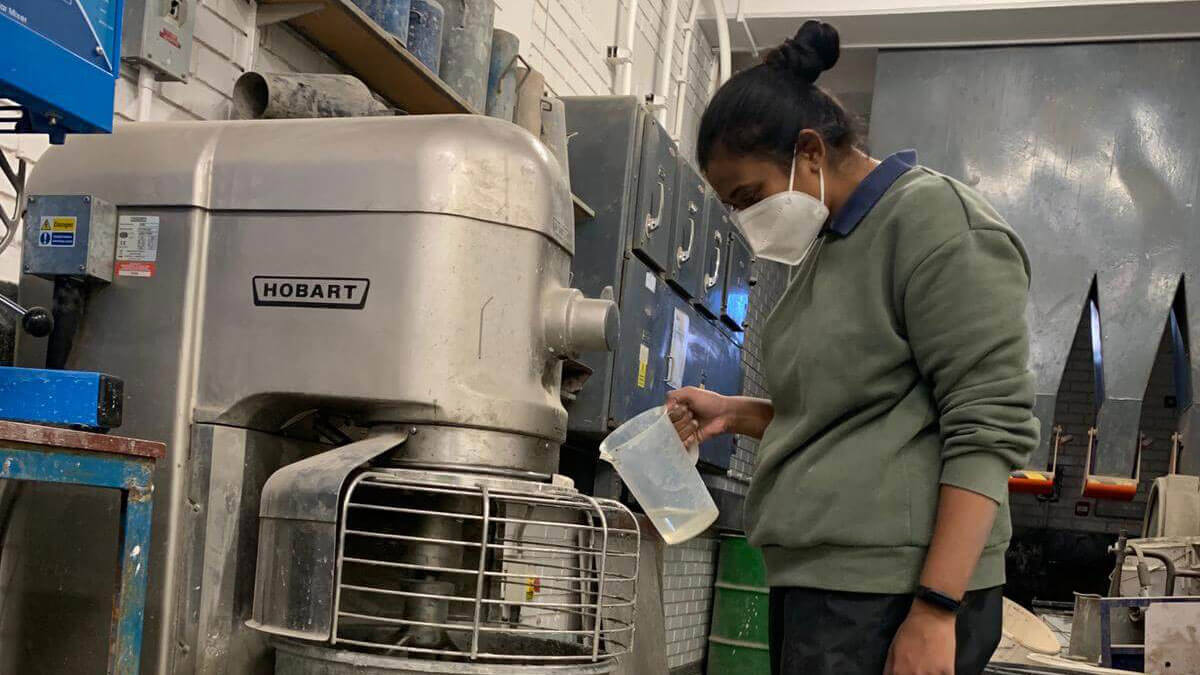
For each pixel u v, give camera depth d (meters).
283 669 1.36
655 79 5.14
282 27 2.49
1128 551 3.78
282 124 1.59
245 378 1.51
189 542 1.49
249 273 1.52
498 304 1.49
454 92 2.67
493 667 1.29
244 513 1.53
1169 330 7.66
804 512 1.27
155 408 1.52
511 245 1.50
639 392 3.29
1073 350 7.94
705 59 5.75
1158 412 7.66
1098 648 3.43
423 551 1.50
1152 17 5.18
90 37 1.28
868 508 1.24
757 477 1.37
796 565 1.30
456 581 1.52
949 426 1.20
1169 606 2.97
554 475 1.59
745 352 5.53
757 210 1.33
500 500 1.44
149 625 1.47
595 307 1.54
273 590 1.34
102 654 1.48
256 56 2.40
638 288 3.25
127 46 1.99
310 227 1.50
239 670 1.50
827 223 1.35
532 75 3.01
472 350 1.46
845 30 5.59
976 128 5.61
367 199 1.48
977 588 1.24
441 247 1.46
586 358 3.06
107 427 1.29
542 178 1.55
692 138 5.56
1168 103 5.41
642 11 4.85
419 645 1.45
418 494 1.51
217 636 1.48
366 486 1.44
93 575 1.49
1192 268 5.33
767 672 4.56
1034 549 7.80
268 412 1.55
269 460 1.58
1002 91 5.59
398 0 2.46
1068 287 5.46
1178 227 5.36
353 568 1.55
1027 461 1.19
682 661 4.63
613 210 3.16
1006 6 5.17
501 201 1.50
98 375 1.26
